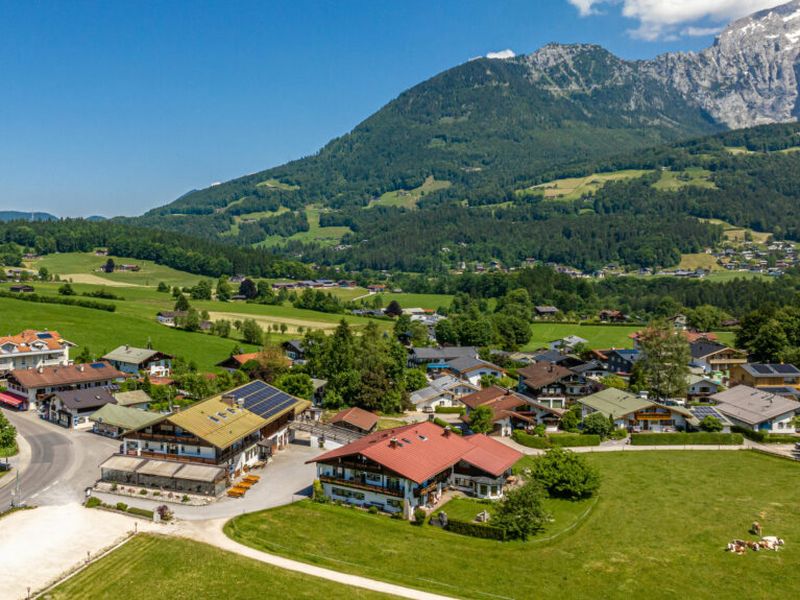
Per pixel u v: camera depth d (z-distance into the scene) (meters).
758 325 170.75
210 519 66.19
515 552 61.53
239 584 52.47
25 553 57.56
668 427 112.06
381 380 121.69
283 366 135.88
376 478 71.50
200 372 144.75
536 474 79.19
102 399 107.25
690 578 56.94
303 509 69.62
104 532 62.34
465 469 79.31
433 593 52.59
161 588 51.69
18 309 179.62
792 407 111.50
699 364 157.38
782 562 59.97
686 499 77.62
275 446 92.06
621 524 69.44
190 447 77.81
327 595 51.31
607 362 172.75
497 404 113.81
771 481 85.00
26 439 95.69
